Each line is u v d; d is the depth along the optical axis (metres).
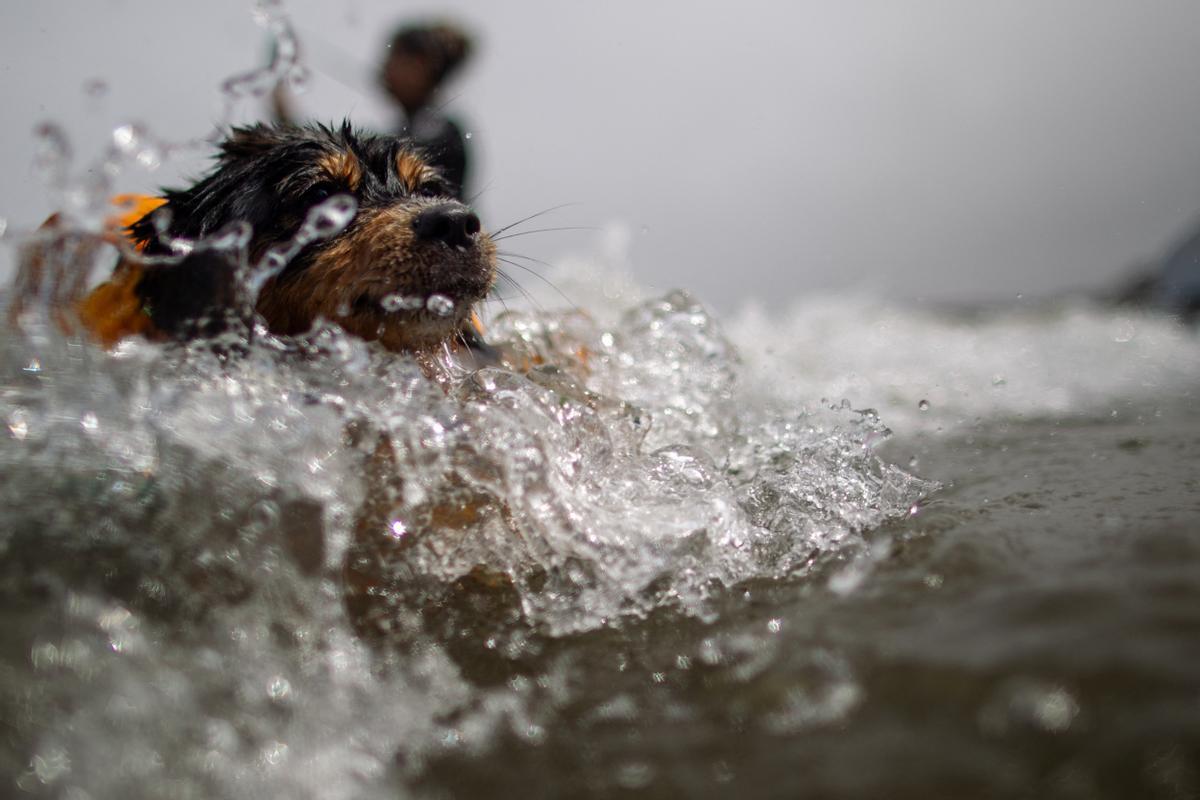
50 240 1.24
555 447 1.23
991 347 1.80
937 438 1.40
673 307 1.47
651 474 1.24
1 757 1.00
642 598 1.16
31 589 1.12
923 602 1.12
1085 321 2.02
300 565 1.15
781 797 0.92
